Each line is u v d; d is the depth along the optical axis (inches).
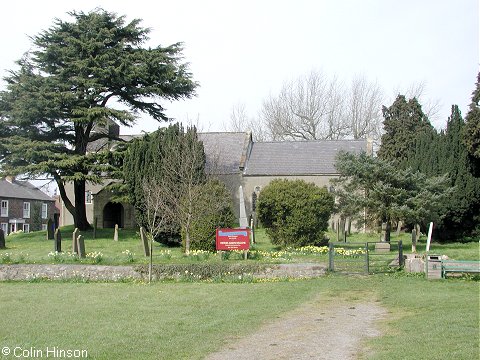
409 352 295.7
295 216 893.2
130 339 347.9
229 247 770.8
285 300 514.6
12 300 526.9
